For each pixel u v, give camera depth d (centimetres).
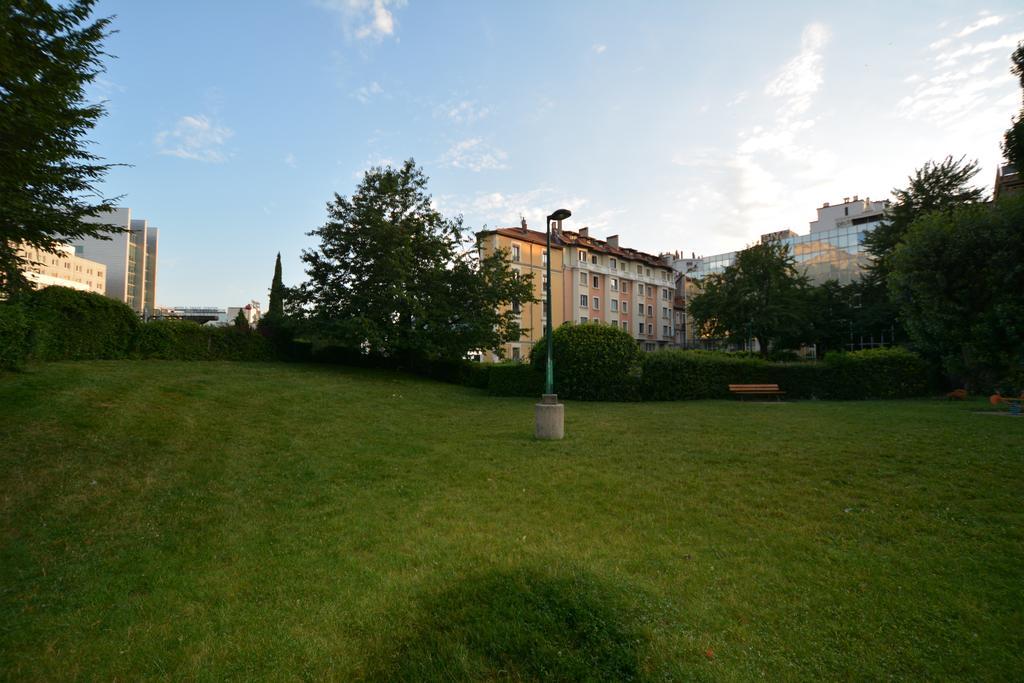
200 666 293
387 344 2370
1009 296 1317
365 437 999
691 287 7812
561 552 445
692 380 1916
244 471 735
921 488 614
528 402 1731
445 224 2681
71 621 339
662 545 471
